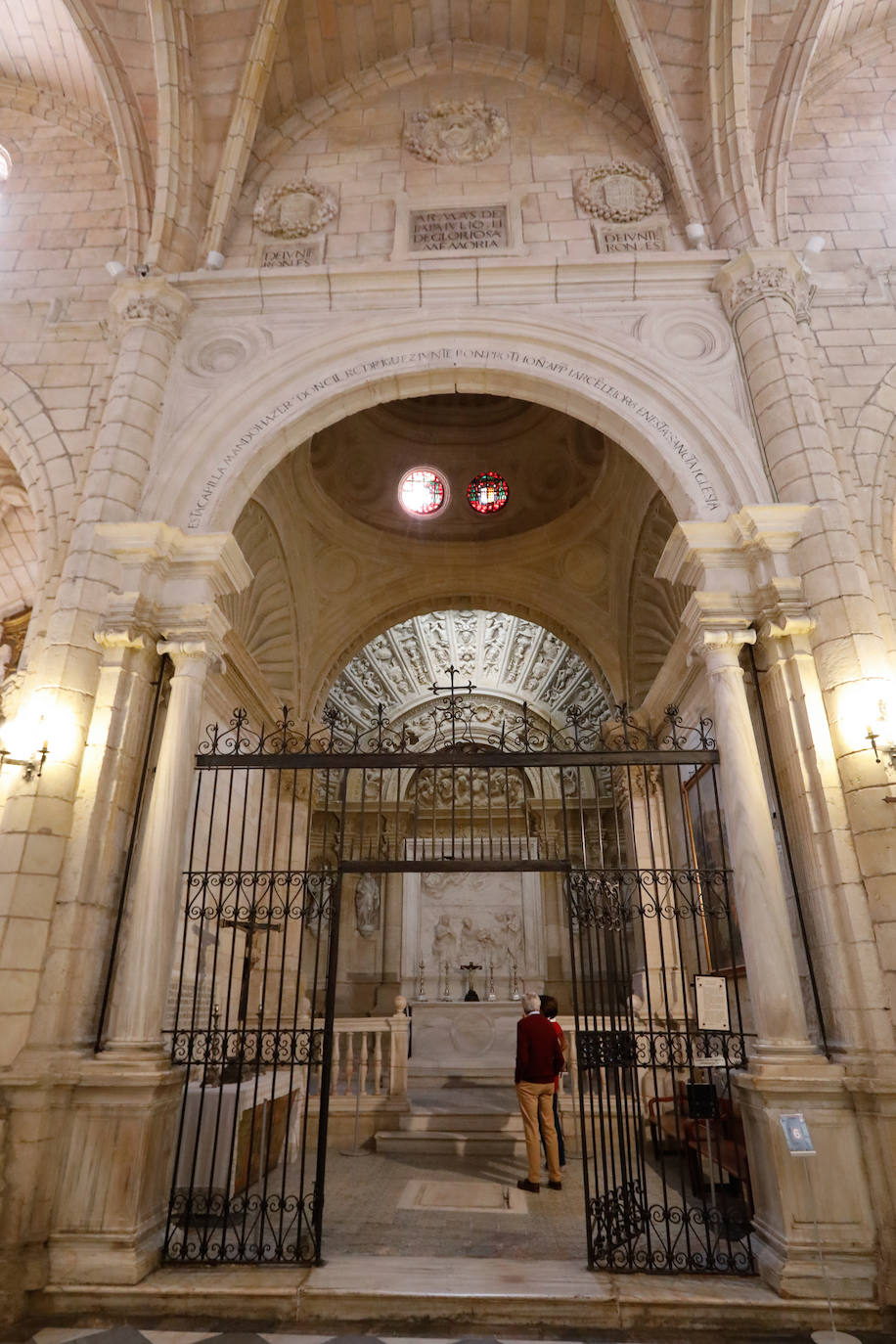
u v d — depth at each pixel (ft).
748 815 18.97
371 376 25.22
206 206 28.22
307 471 41.47
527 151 30.07
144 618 21.25
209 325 26.21
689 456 23.62
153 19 26.89
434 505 45.88
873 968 17.37
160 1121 17.78
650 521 38.32
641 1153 16.93
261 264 27.99
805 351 24.76
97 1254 15.89
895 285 26.35
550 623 44.91
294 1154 28.19
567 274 26.27
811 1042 17.56
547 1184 23.57
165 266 26.94
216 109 28.37
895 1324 14.78
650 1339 14.40
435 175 29.63
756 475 22.86
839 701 19.49
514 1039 41.11
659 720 37.81
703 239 26.99
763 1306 14.85
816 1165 16.12
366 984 57.21
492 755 20.40
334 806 60.95
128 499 22.97
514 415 45.14
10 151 32.07
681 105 28.48
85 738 20.26
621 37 28.89
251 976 35.40
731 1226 19.44
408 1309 14.99
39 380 26.61
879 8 30.78
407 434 45.70
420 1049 41.11
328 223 28.71
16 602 37.99
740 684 20.52
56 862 18.84
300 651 43.14
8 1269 15.26
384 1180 24.41
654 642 41.57
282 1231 16.90
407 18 30.86
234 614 36.40
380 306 26.27
